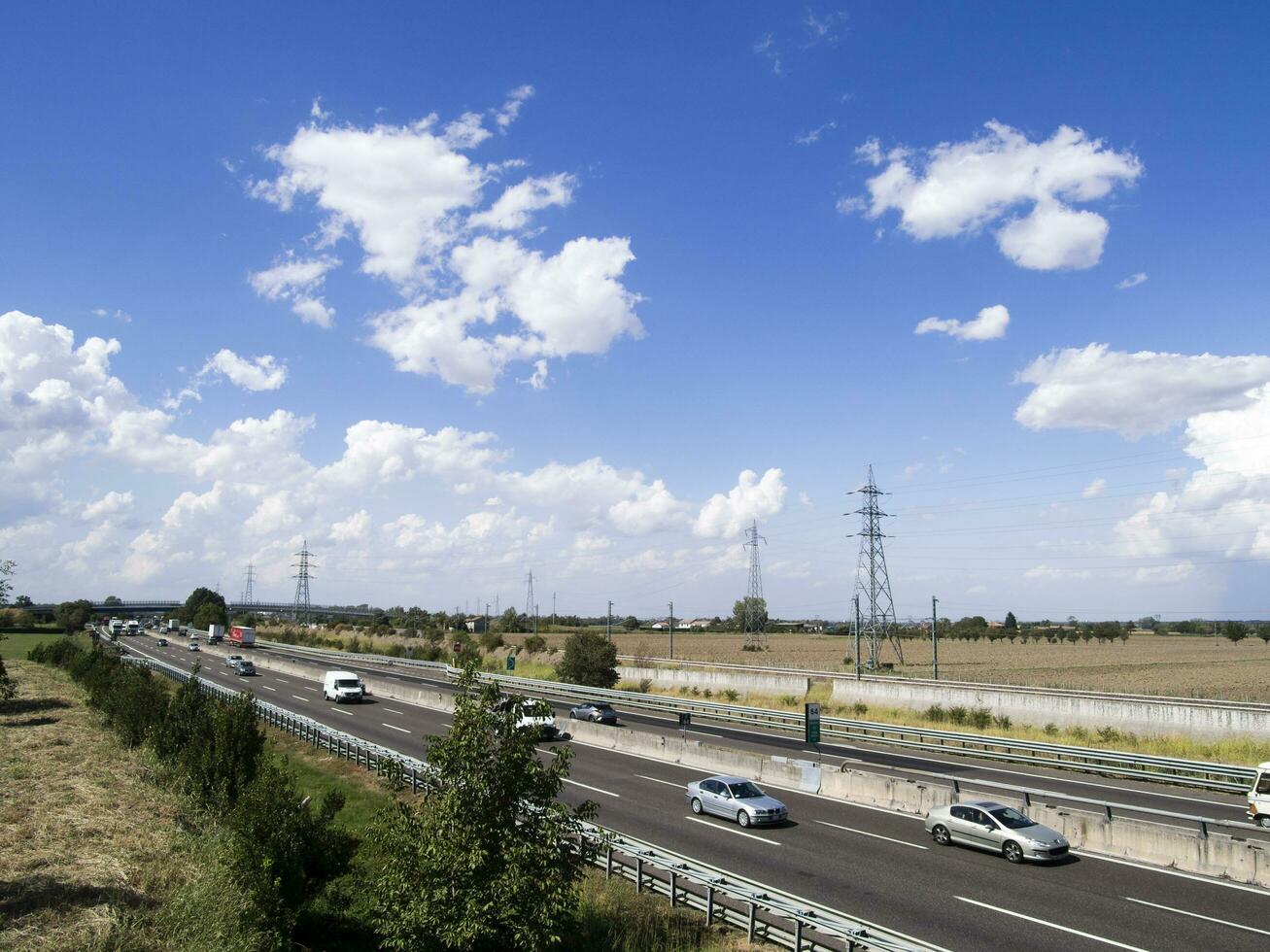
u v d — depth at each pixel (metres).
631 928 15.95
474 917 10.92
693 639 157.38
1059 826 22.91
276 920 14.36
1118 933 15.95
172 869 18.16
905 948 13.33
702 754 34.66
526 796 12.07
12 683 48.66
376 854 12.42
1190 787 31.23
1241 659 98.12
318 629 166.25
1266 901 17.88
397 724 46.00
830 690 61.31
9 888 16.48
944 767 35.00
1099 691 57.34
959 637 163.50
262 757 23.95
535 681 67.94
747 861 20.97
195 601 190.38
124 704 34.69
